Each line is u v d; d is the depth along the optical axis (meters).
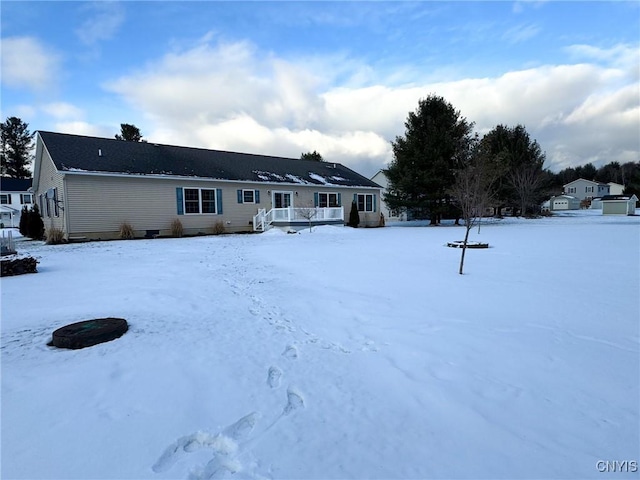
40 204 21.19
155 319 4.47
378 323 4.29
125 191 16.56
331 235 17.41
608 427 2.24
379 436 2.16
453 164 25.50
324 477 1.81
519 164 34.59
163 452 1.99
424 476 1.82
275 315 4.68
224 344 3.65
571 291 5.73
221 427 2.24
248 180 20.17
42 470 1.82
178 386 2.75
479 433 2.19
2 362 3.16
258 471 1.86
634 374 2.93
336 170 27.62
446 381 2.85
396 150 27.08
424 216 28.20
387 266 8.38
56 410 2.39
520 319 4.36
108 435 2.12
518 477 1.81
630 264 8.19
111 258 10.03
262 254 10.74
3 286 6.33
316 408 2.48
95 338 3.61
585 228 19.55
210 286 6.40
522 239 14.18
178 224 17.62
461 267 7.38
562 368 3.05
